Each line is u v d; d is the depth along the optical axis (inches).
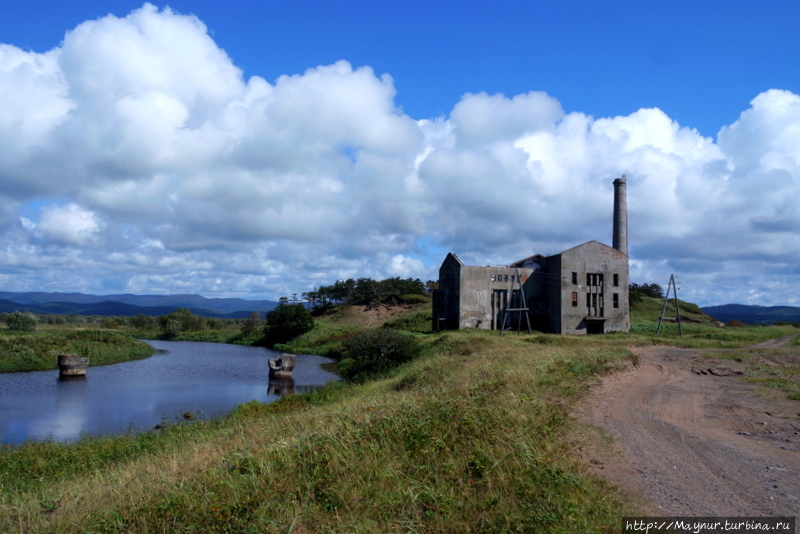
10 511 383.2
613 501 297.6
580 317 2561.5
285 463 369.4
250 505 309.1
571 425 477.1
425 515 287.9
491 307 2632.9
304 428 537.6
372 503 298.7
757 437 473.7
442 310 2810.0
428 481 329.4
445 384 801.6
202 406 1256.2
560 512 276.5
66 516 358.6
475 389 593.3
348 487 322.3
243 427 741.9
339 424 451.8
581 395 656.4
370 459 362.6
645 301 4168.3
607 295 2605.8
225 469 373.7
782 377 927.7
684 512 288.0
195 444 645.9
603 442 431.8
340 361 2198.6
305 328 3410.4
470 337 1779.0
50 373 1856.5
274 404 1064.8
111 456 682.8
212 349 3090.6
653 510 289.6
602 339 1924.2
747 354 1385.3
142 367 2091.5
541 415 480.4
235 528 291.0
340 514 294.2
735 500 308.0
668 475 353.7
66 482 528.1
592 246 2610.7
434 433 399.5
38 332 2861.7
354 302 4680.1
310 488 325.4
